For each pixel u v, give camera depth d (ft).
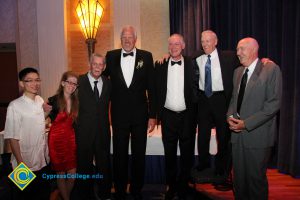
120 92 8.61
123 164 8.91
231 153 8.79
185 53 13.25
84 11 13.12
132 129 8.82
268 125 7.49
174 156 9.15
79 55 14.08
